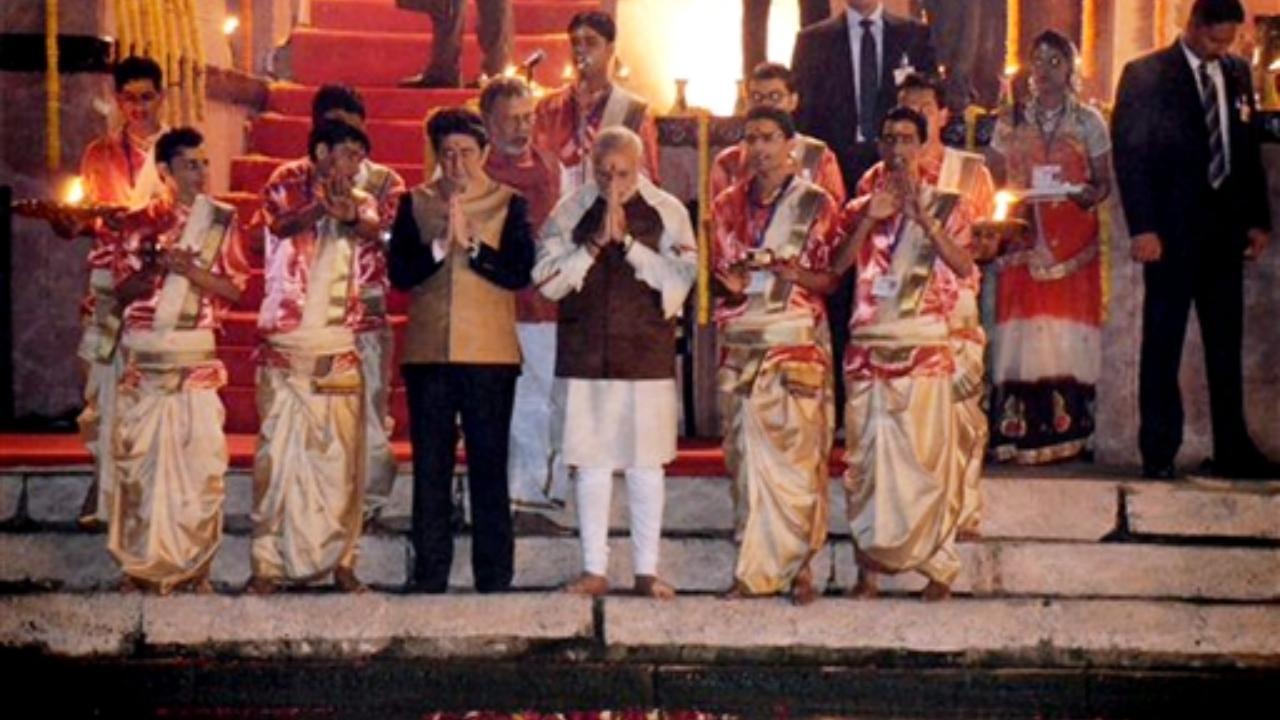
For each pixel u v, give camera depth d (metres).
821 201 19.00
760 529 18.98
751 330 19.02
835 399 21.75
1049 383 21.27
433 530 19.06
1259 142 21.84
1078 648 19.17
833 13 27.58
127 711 18.75
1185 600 19.48
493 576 19.11
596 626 19.05
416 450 19.05
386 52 28.48
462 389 18.91
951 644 19.06
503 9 26.47
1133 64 20.89
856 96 21.39
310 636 19.11
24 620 19.23
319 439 19.09
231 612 19.14
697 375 23.02
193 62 24.98
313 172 19.33
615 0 28.59
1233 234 20.73
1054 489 19.94
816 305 19.19
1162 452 20.48
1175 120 20.59
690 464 19.94
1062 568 19.66
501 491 19.06
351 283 19.28
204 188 20.00
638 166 18.94
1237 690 18.67
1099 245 21.31
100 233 19.61
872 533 18.89
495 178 19.91
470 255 18.78
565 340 19.05
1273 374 21.97
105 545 19.81
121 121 23.08
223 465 19.42
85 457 20.38
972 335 19.38
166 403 19.23
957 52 22.91
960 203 18.91
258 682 18.78
